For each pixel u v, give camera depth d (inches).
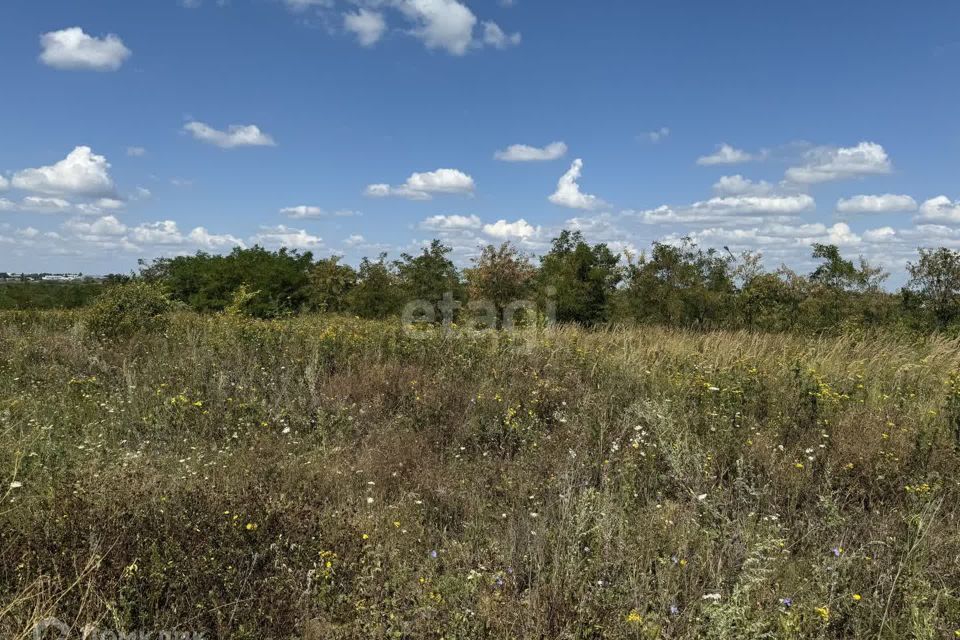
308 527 139.7
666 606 119.4
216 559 123.6
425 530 160.2
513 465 198.7
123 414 235.5
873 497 180.5
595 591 123.2
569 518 145.9
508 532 151.0
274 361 326.3
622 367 311.4
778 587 125.9
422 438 226.2
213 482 162.2
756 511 160.7
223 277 868.6
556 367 319.6
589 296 630.5
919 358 358.3
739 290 574.6
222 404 250.7
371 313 726.5
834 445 208.1
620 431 218.4
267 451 200.8
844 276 537.0
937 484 169.2
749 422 230.4
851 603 124.1
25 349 363.3
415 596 124.9
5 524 129.0
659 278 583.2
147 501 138.3
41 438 194.2
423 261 721.0
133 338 393.7
